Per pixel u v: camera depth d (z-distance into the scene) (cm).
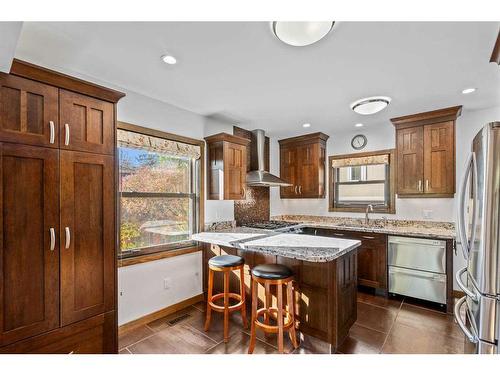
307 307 227
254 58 199
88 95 171
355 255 248
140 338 239
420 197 340
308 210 478
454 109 305
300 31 159
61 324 158
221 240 262
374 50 187
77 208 165
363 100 286
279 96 277
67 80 160
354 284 245
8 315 140
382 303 316
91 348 171
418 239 312
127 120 260
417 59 199
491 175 129
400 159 351
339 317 214
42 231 151
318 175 435
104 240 177
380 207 406
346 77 232
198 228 332
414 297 313
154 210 290
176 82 242
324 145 453
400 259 324
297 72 222
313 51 188
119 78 234
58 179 158
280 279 202
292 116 348
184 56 196
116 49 187
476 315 138
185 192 326
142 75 228
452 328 254
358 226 380
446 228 341
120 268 253
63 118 160
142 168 281
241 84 247
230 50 188
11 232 141
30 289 147
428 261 304
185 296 310
